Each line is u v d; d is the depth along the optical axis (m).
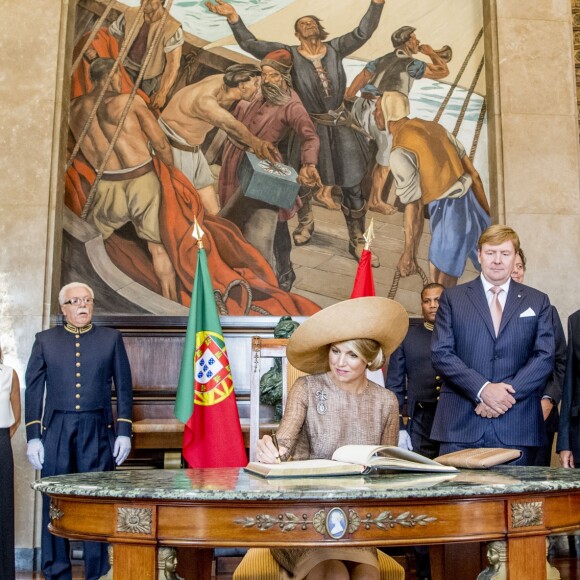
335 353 2.67
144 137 6.55
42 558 4.82
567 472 2.39
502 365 3.54
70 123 6.49
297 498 1.79
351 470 2.20
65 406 4.83
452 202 6.66
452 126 6.77
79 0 6.69
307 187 6.61
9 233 6.03
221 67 6.73
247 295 6.40
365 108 6.76
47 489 2.01
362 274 4.91
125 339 6.08
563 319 6.16
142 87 6.63
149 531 1.89
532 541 1.99
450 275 6.56
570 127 6.48
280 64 6.77
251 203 6.54
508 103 6.48
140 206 6.44
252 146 6.62
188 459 4.13
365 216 6.60
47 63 6.29
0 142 6.15
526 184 6.36
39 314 5.92
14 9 6.35
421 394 5.15
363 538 1.85
